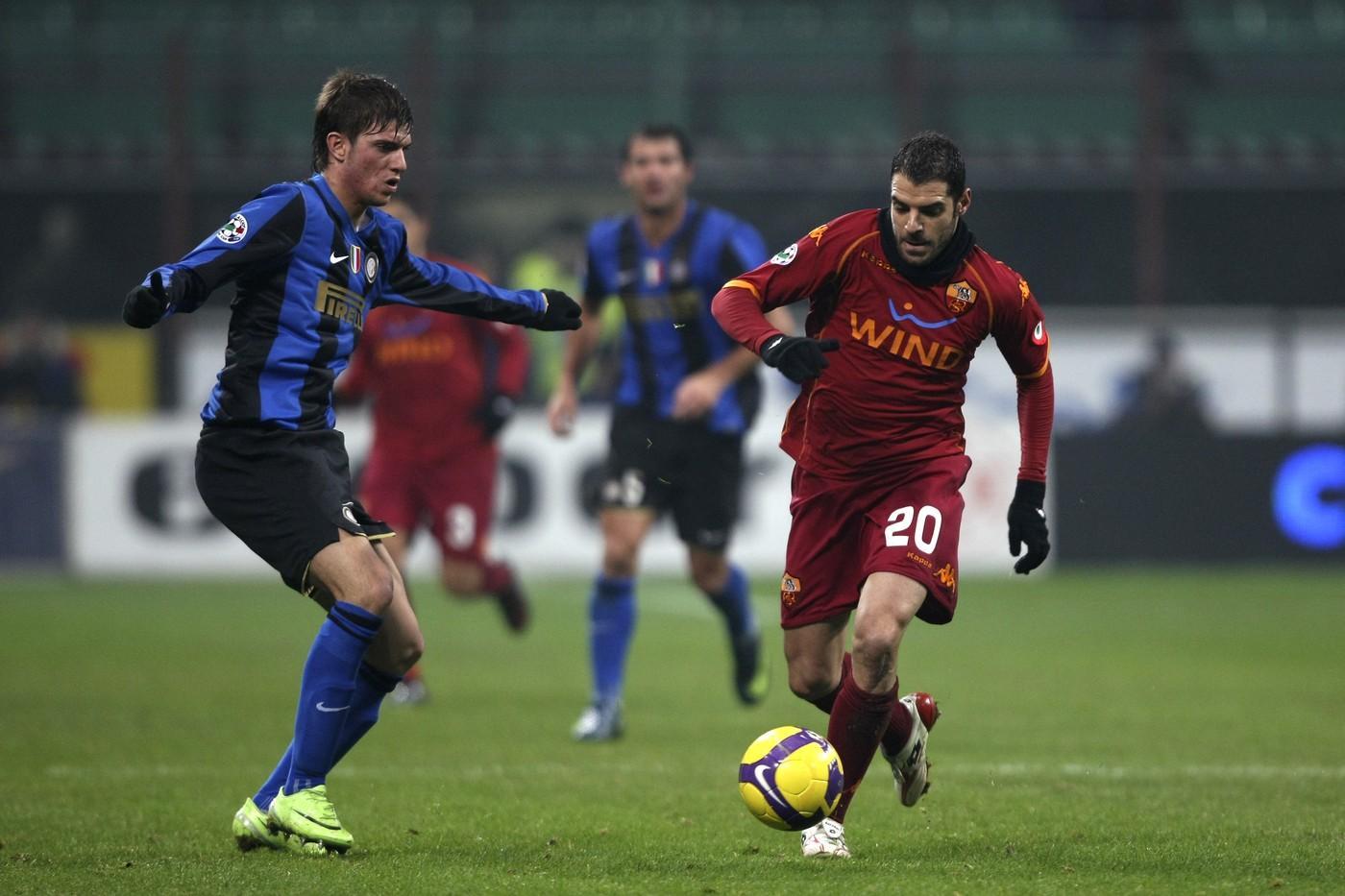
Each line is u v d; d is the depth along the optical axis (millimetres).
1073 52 85625
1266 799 24016
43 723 32094
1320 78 89750
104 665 42406
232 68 88812
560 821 22000
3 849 19703
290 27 92500
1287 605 58344
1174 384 71812
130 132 90625
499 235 83250
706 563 33125
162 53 89750
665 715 34250
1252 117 89562
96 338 75812
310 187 19453
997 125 89625
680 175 32500
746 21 97062
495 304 21141
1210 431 70250
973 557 69000
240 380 19188
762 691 34781
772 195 82250
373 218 20172
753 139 90500
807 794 18672
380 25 95312
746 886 17281
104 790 24500
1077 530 69938
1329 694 36969
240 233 18797
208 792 24328
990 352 71000
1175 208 84250
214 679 39531
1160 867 18578
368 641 19141
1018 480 20953
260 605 59469
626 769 26891
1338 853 19531
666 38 89250
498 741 30359
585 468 68812
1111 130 89688
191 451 70062
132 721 32406
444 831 21172
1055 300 83875
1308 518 70125
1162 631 50906
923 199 18891
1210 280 84188
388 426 38094
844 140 89812
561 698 37125
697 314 32531
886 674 19094
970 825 21875
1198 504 70000
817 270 20016
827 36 91062
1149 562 69938
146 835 20750
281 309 19203
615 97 91750
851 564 20516
